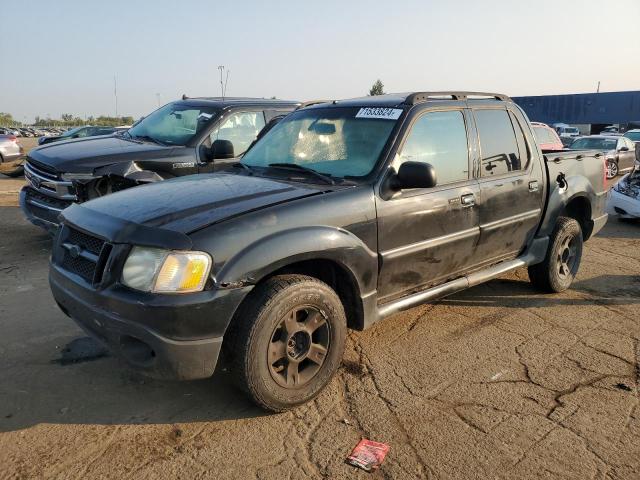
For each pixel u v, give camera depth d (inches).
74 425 123.0
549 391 139.8
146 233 115.2
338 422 125.4
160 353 111.1
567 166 207.9
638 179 378.9
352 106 168.2
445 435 120.6
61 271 131.6
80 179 235.3
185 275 110.7
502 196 176.4
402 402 133.8
